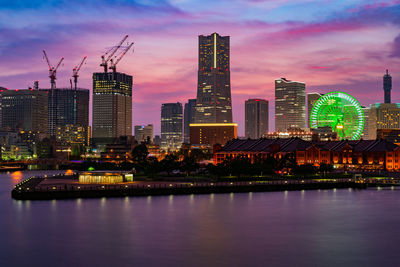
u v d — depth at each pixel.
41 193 188.88
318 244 120.44
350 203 187.50
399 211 169.12
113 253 110.75
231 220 149.62
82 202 181.62
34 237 126.00
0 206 171.62
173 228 137.12
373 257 108.88
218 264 102.62
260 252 112.19
